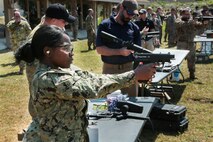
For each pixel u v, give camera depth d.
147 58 2.37
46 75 1.76
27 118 6.03
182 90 7.82
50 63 1.87
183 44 8.73
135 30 4.55
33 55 1.91
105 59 4.49
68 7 20.83
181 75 9.27
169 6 45.41
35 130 1.90
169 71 6.05
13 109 6.54
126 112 3.51
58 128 1.82
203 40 11.22
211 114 6.16
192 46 8.72
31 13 20.17
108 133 3.02
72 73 1.80
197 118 5.94
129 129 3.13
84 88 1.72
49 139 1.82
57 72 1.77
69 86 1.72
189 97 7.24
